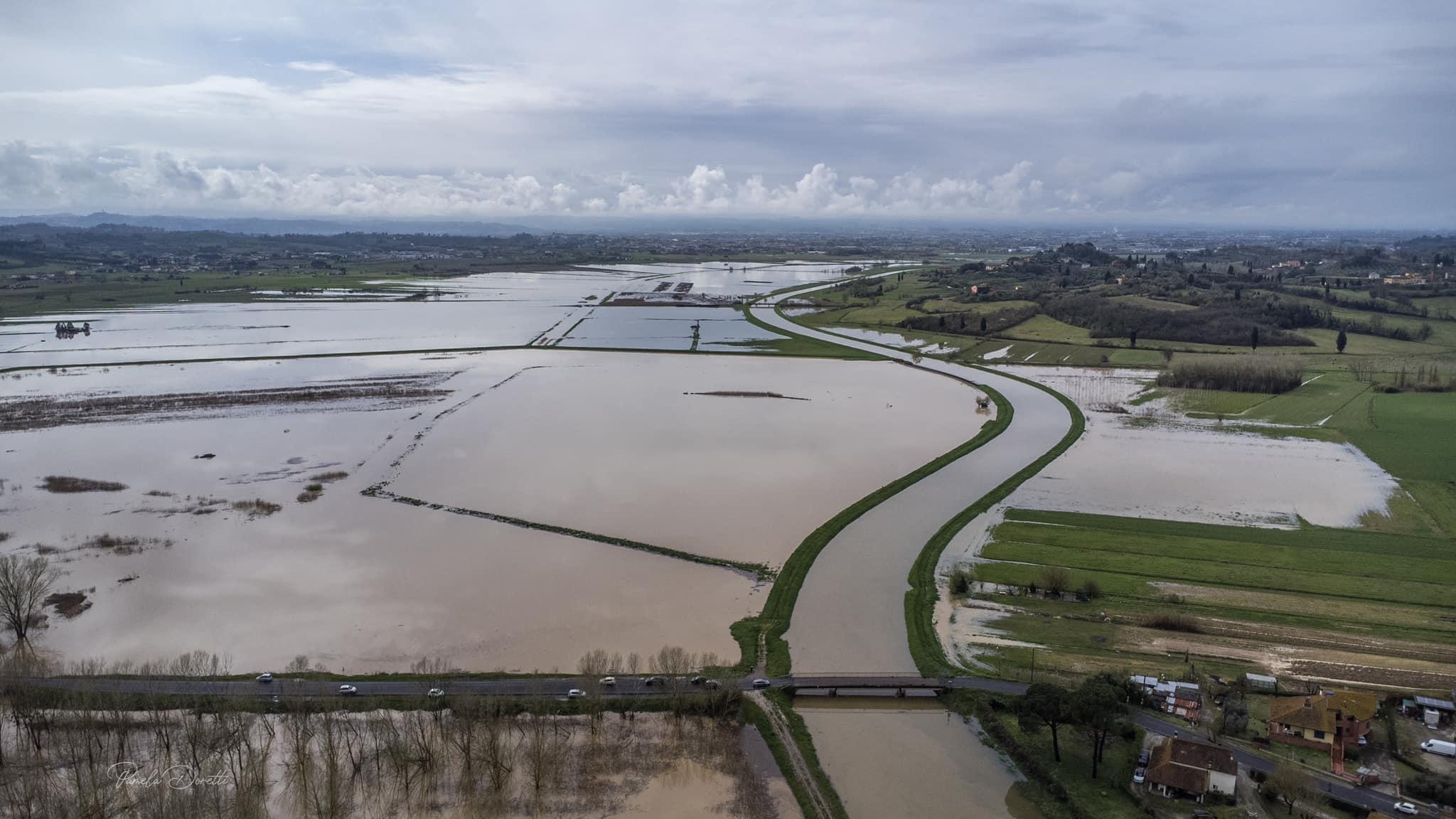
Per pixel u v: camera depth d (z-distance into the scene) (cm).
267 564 13025
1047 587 12331
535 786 8306
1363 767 8469
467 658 10394
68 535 14138
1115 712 8600
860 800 8238
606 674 9994
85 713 8838
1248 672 10212
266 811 7931
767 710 9506
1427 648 10750
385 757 8644
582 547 13700
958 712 9650
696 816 7988
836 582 12650
